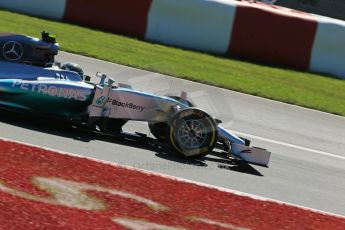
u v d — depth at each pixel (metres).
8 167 24.62
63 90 30.81
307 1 114.19
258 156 33.47
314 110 53.62
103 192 24.61
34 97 30.38
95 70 50.91
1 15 66.19
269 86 58.72
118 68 53.44
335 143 44.62
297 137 43.88
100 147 30.66
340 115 54.03
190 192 26.91
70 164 26.80
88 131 33.16
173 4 68.88
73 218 21.38
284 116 49.28
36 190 23.17
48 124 32.69
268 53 68.94
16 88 30.11
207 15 68.94
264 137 41.91
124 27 69.50
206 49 69.44
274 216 26.31
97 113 31.44
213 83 54.94
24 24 63.50
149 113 32.44
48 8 70.69
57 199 22.88
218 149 36.34
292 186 32.16
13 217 20.19
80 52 56.28
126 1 69.38
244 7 68.62
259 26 68.56
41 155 26.97
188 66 59.84
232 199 27.28
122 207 23.56
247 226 24.42
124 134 32.50
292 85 61.31
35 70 31.56
